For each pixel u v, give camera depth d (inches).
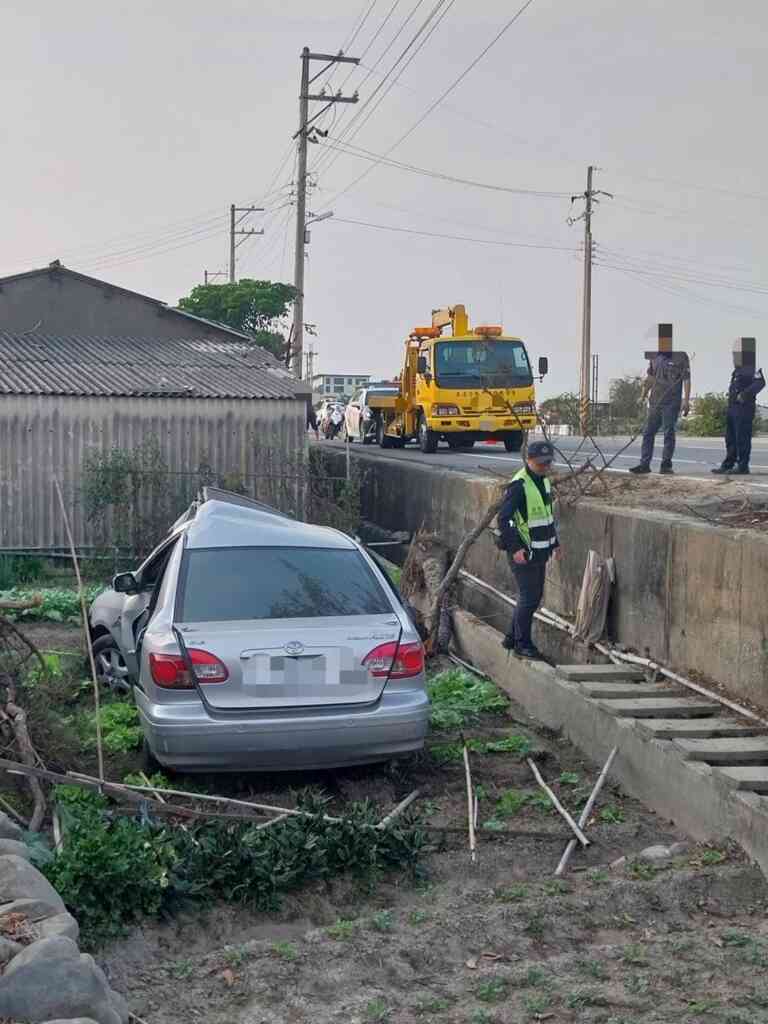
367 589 308.7
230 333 836.0
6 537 637.3
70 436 645.9
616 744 305.0
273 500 658.2
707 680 327.0
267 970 197.8
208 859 229.8
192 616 293.9
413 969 199.5
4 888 195.2
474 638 455.5
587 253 2096.5
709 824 254.4
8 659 315.0
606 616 390.0
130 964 205.9
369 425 1296.8
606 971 196.1
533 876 243.0
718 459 812.0
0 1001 164.9
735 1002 183.6
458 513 575.5
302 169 1413.6
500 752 331.9
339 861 238.8
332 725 276.4
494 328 1004.6
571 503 430.6
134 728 335.6
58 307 814.5
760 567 299.4
